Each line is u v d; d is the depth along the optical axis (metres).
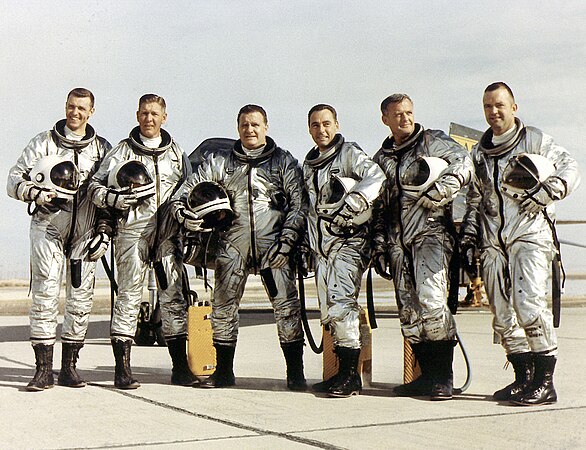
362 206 4.78
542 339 4.59
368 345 5.61
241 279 5.44
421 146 4.91
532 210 4.53
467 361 5.18
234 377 5.64
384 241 5.04
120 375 5.41
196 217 5.15
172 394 5.16
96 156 5.54
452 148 4.83
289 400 4.88
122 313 5.43
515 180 4.48
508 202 4.66
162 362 7.43
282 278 5.33
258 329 12.25
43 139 5.41
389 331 11.36
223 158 5.40
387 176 5.01
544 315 4.57
